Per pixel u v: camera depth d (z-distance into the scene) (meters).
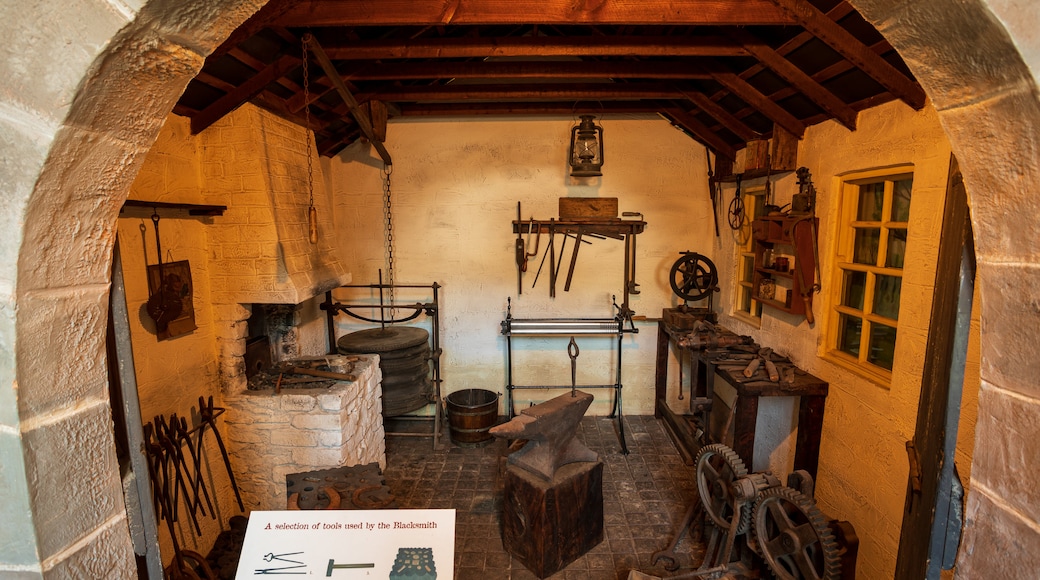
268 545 1.26
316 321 4.33
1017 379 0.61
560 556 2.82
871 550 2.53
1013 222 0.60
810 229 3.04
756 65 2.94
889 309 2.62
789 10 2.15
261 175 2.91
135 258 2.38
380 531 1.28
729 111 3.78
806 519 2.32
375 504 2.19
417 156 4.54
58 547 0.66
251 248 2.95
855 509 2.67
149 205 2.38
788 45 2.56
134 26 0.56
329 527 1.28
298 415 3.03
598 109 4.35
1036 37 0.50
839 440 2.83
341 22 2.29
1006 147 0.59
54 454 0.66
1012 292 0.61
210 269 2.98
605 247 4.68
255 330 3.46
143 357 2.43
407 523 1.29
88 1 0.55
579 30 3.43
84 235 0.68
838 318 3.02
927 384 1.16
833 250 2.97
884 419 2.44
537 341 4.77
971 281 0.91
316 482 2.39
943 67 0.64
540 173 4.55
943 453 0.96
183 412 2.73
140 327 2.41
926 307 2.18
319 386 3.19
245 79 2.75
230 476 2.93
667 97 3.83
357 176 4.57
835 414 2.88
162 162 2.59
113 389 0.85
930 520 1.01
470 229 4.62
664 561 2.86
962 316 0.92
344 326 4.74
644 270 4.71
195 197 2.88
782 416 3.56
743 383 3.02
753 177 3.86
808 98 2.95
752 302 4.14
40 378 0.64
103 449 0.74
